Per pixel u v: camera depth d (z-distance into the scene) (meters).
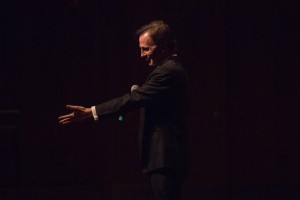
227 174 11.21
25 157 11.72
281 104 11.24
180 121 7.07
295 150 11.29
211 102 11.15
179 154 6.96
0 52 11.54
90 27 11.54
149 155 6.96
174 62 7.06
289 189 11.21
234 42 11.13
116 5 11.04
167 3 10.99
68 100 11.66
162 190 6.90
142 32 7.10
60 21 11.54
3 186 11.77
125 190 11.13
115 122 11.13
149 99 6.85
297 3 11.09
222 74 11.12
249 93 11.21
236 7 11.07
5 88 11.59
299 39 11.14
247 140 11.27
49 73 11.60
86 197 11.33
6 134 11.67
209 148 11.22
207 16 11.05
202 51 11.09
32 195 11.44
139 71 11.07
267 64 11.17
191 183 11.22
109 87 11.13
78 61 11.59
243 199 11.05
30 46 11.56
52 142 11.73
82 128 11.72
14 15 11.52
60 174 11.79
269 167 11.29
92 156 11.76
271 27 11.12
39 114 11.67
